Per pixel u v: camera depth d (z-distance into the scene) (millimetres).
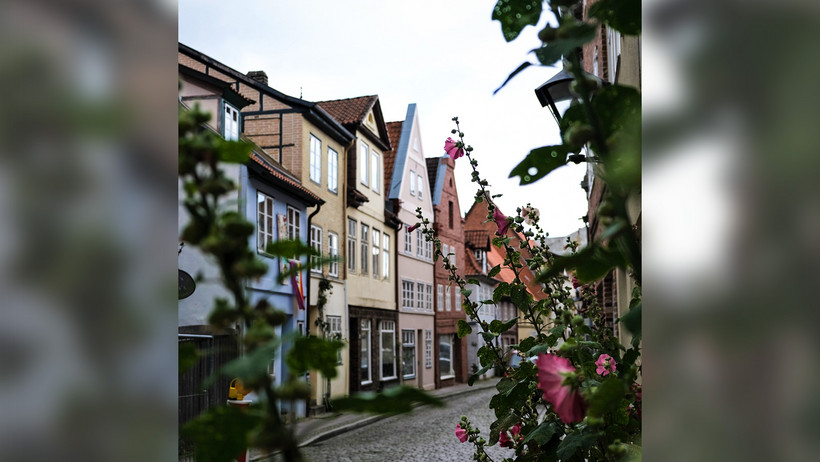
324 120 20625
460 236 37281
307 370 608
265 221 16656
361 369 24016
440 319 33688
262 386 580
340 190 22312
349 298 22844
